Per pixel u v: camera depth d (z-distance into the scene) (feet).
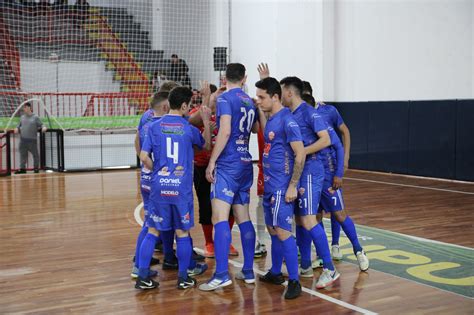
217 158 14.21
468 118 34.22
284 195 13.60
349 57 44.06
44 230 21.85
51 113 49.93
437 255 17.56
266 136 13.83
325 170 15.48
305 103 14.52
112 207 26.96
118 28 57.47
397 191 31.45
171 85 15.94
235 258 17.47
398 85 39.99
